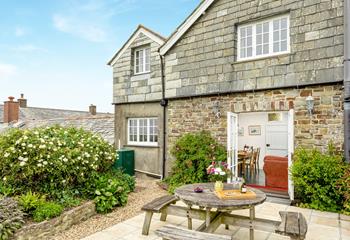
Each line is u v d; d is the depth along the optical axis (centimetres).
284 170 685
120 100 1001
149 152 916
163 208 432
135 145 955
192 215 420
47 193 503
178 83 823
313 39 602
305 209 556
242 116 1152
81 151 559
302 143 610
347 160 539
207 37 767
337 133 571
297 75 617
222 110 733
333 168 532
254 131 1124
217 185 412
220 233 432
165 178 822
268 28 686
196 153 719
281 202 608
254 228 378
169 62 848
